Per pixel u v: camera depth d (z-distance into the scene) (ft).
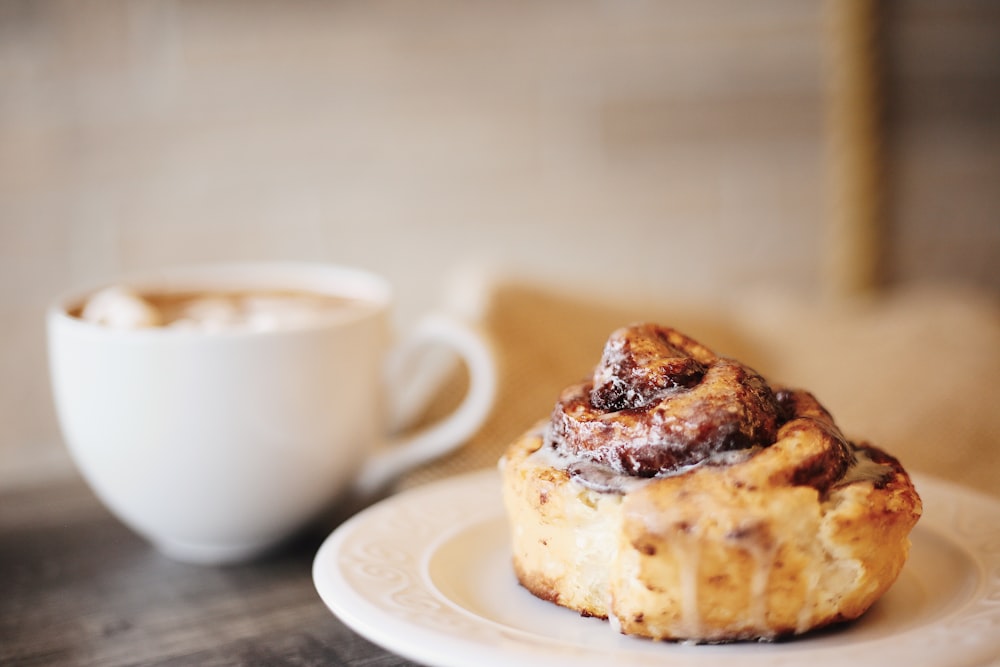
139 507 1.32
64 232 2.02
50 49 1.96
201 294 1.49
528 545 1.12
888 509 1.04
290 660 1.15
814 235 2.48
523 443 1.17
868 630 1.04
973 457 1.73
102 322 1.33
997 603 1.04
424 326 1.43
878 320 2.11
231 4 2.02
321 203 2.14
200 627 1.21
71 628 1.22
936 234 2.64
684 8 2.27
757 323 2.15
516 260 2.28
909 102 2.55
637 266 2.37
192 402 1.27
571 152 2.27
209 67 2.03
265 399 1.29
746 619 1.02
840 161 2.44
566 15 2.20
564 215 2.29
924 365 1.94
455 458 1.54
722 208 2.40
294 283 1.54
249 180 2.09
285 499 1.33
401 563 1.14
